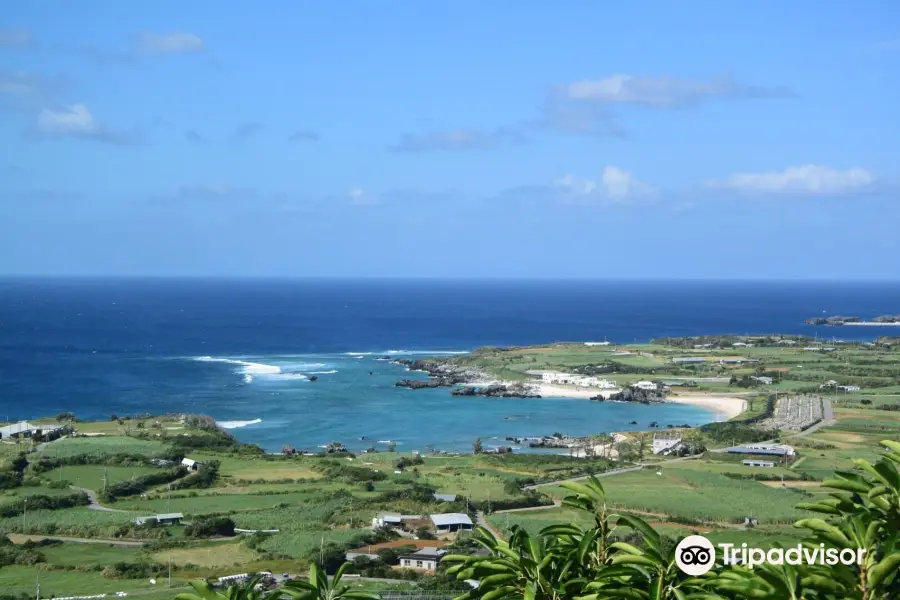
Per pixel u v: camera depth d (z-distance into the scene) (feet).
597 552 46.21
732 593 41.78
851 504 42.09
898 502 39.58
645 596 41.29
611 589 41.11
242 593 45.37
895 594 38.29
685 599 39.63
